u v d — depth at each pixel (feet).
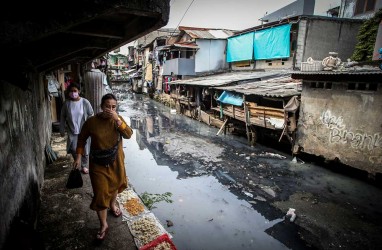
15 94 11.82
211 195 25.30
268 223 20.67
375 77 25.30
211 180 28.91
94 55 20.53
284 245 18.03
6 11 5.90
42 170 18.65
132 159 35.58
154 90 119.34
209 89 58.90
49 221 13.97
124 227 13.78
